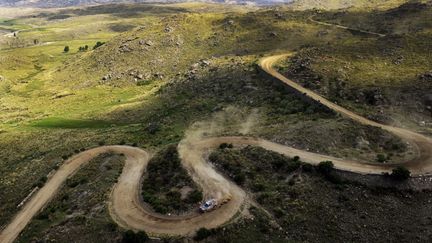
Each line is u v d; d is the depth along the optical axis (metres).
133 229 62.53
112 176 82.88
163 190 74.06
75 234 63.94
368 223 62.22
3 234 72.31
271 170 74.81
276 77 132.00
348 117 96.94
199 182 73.38
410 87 107.19
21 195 85.31
